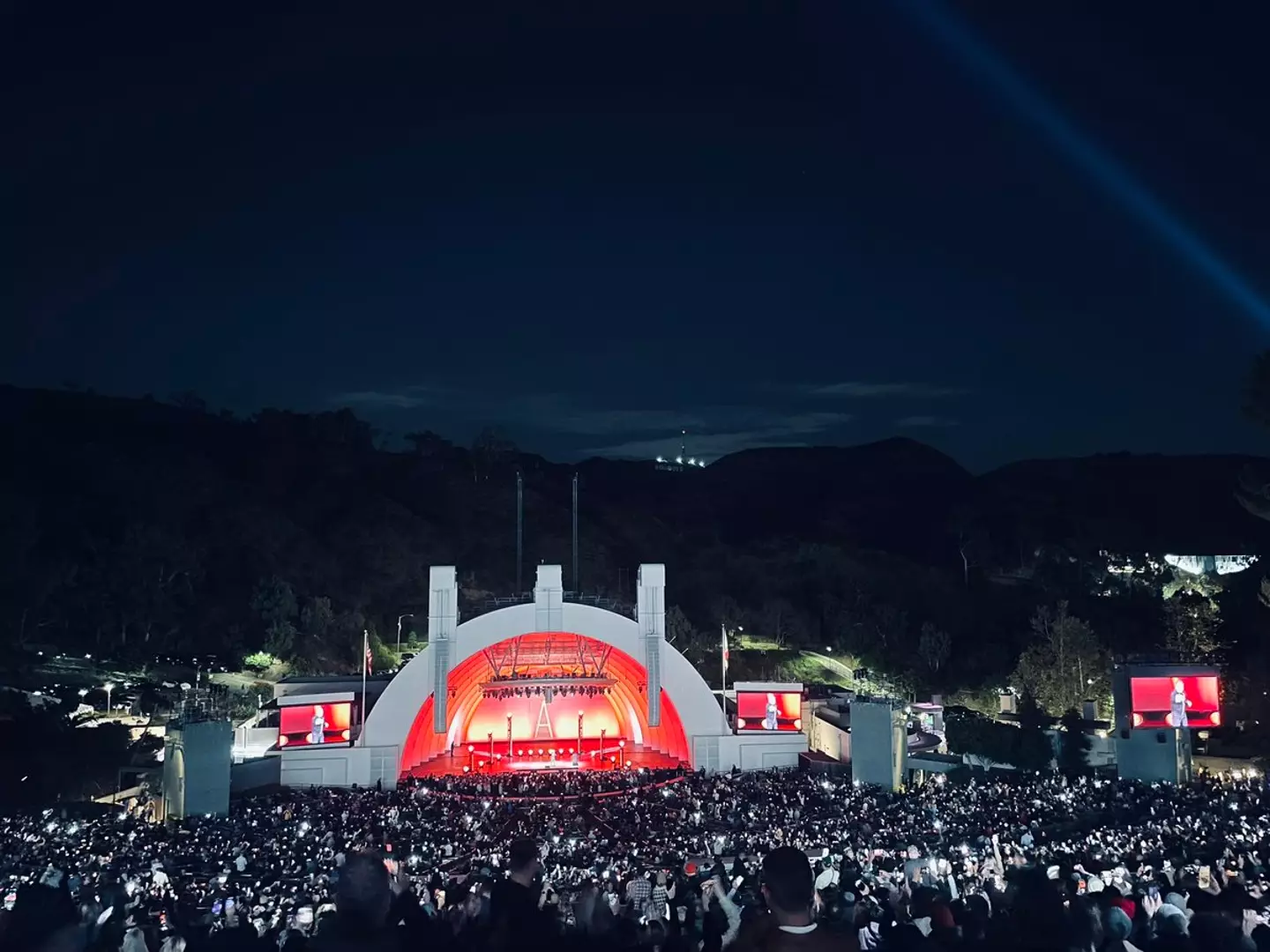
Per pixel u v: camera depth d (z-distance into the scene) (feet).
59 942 27.96
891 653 432.66
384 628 456.04
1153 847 105.09
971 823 145.69
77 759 226.99
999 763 266.16
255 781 236.63
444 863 127.44
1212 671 223.71
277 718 274.98
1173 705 221.05
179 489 465.47
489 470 648.38
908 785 232.53
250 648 381.40
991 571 598.34
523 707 308.40
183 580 406.00
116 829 156.04
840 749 257.34
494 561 536.83
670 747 284.00
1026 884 39.24
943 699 385.50
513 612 263.29
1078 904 41.09
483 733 306.55
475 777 241.55
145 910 64.49
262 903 84.02
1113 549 615.57
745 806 183.83
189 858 124.26
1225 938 35.65
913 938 41.75
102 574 371.15
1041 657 317.63
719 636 442.91
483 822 176.65
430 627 257.55
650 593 267.18
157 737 256.73
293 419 633.20
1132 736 220.64
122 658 342.85
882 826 147.23
